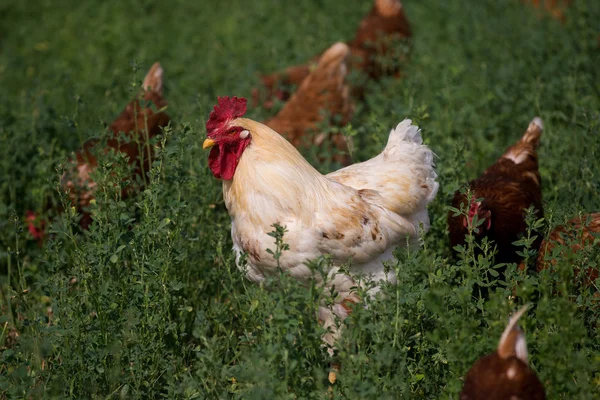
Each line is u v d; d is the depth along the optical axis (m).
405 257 5.08
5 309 6.33
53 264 5.36
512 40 11.27
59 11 15.85
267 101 10.02
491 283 5.05
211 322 5.75
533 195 6.56
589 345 5.01
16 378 4.91
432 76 10.21
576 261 5.27
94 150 6.64
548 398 4.42
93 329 5.06
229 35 13.23
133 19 14.59
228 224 6.63
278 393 4.18
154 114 7.36
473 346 4.41
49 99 9.68
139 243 5.42
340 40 11.63
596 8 11.71
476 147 8.14
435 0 14.11
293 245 5.18
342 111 8.56
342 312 5.49
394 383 4.40
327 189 5.37
